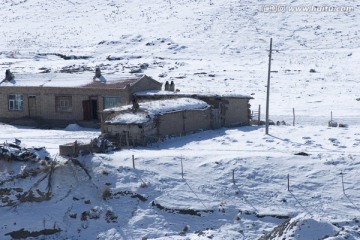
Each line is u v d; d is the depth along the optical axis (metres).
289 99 113.06
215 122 81.38
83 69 146.00
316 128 79.19
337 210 54.06
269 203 55.53
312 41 193.12
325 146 67.88
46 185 58.06
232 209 55.00
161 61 164.75
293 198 55.97
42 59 175.12
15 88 88.56
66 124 86.75
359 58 163.62
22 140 72.69
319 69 150.88
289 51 181.75
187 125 76.31
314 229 44.06
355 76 140.25
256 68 154.25
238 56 176.12
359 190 56.28
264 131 77.56
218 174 59.19
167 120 73.19
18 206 56.84
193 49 185.00
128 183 57.88
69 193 57.50
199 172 59.53
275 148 66.81
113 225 54.28
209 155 62.47
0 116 90.19
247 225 53.25
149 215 54.84
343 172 58.72
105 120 71.12
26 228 54.44
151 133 70.31
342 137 72.81
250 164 60.44
